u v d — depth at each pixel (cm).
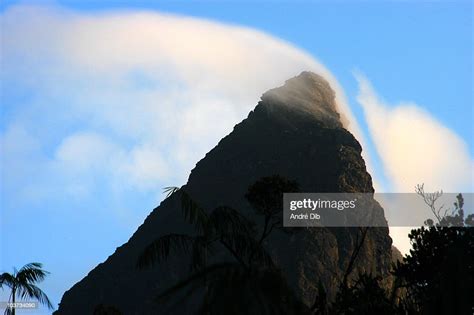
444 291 1844
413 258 2989
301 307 1469
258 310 1377
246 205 13588
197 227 2509
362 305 2520
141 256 2505
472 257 2662
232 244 2475
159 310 13162
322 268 11025
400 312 2452
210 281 1409
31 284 3944
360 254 11269
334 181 12506
